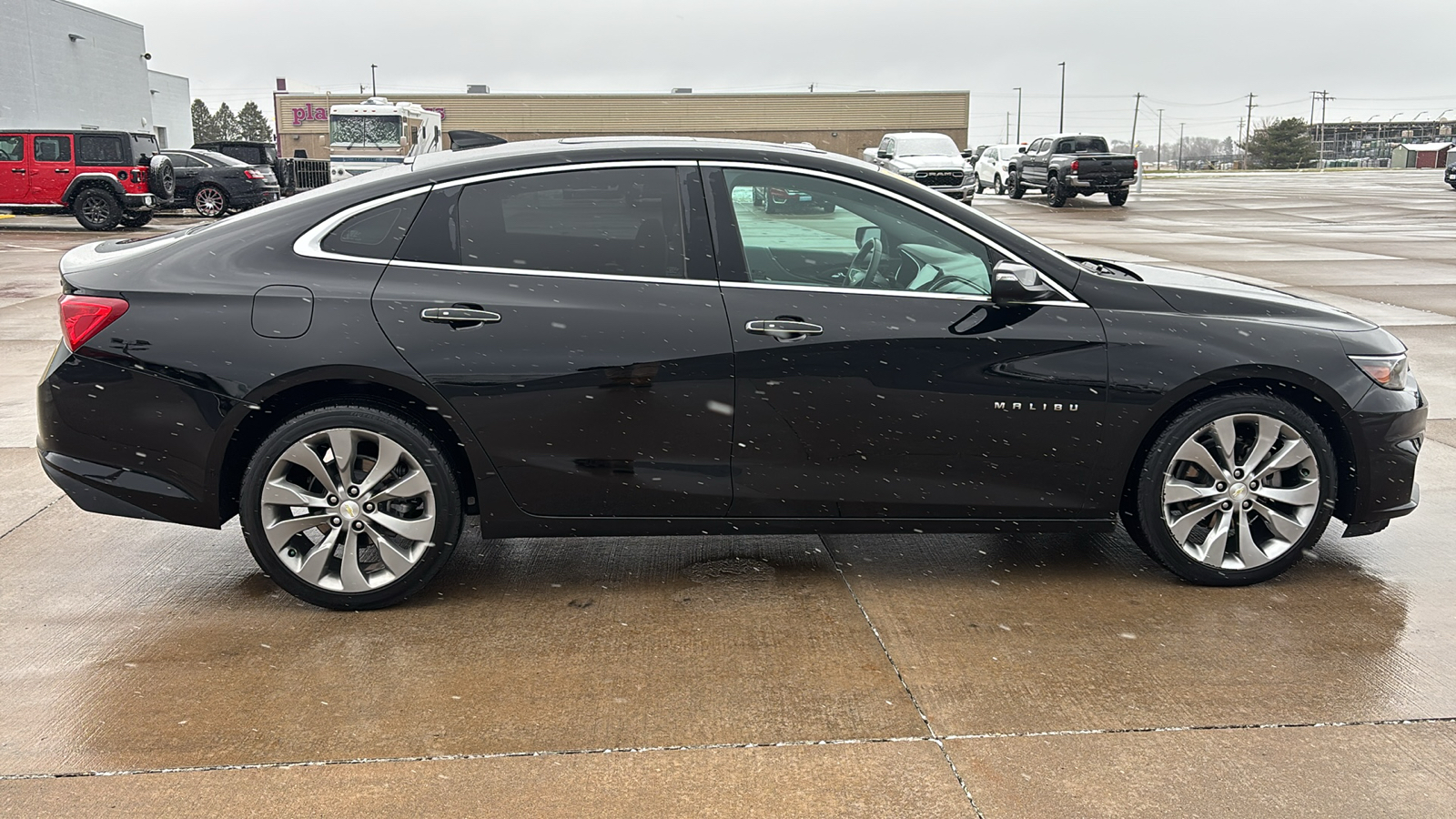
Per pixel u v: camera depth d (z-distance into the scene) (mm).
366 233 3762
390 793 2742
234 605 3934
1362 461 4012
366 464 3859
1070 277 3945
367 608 3869
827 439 3820
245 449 3828
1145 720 3113
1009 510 3963
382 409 3752
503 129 55344
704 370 3727
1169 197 37125
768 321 3730
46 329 9602
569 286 3744
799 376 3754
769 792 2754
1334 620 3807
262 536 3748
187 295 3672
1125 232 21844
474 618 3824
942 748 2965
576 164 3807
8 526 4758
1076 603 3957
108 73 36969
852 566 4348
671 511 3867
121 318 3662
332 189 3871
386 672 3402
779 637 3670
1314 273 13953
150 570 4277
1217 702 3219
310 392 3758
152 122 41500
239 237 3770
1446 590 4090
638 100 55062
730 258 3803
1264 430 3953
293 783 2787
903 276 3898
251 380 3631
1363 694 3264
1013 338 3820
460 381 3668
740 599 4008
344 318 3652
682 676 3383
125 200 22016
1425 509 5035
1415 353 8547
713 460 3814
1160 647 3588
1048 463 3918
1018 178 35969
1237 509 4020
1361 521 4109
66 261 4008
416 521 3783
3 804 2691
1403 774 2840
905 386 3791
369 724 3080
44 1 32781
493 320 3682
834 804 2699
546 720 3109
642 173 3818
